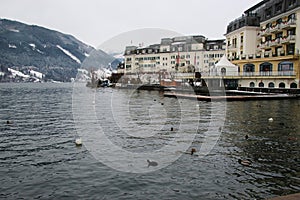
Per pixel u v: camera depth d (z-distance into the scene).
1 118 24.45
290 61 47.91
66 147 13.74
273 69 51.62
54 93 73.88
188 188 8.78
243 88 52.78
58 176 9.84
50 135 16.77
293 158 11.80
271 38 55.78
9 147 13.91
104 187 8.90
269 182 9.25
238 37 65.31
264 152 12.73
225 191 8.57
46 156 12.26
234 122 21.06
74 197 8.24
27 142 14.96
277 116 24.34
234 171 10.23
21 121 22.62
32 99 50.44
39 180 9.51
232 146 13.78
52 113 28.20
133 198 8.16
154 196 8.27
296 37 47.31
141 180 9.41
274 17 52.97
